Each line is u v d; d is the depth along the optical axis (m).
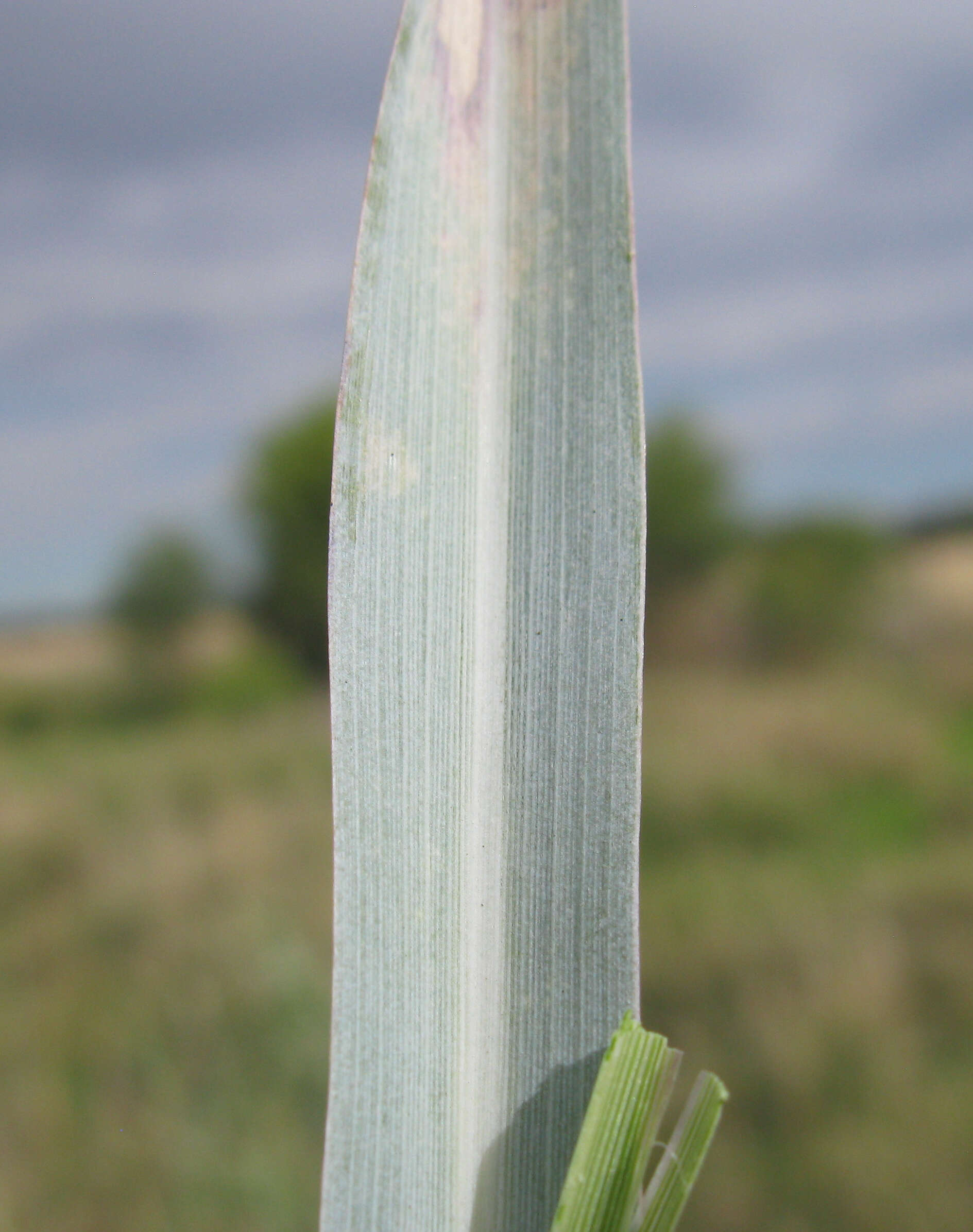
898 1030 0.55
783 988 0.60
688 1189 0.07
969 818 1.04
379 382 0.07
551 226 0.07
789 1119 0.49
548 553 0.07
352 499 0.07
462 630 0.07
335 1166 0.07
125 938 0.73
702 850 1.01
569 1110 0.07
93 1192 0.45
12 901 0.86
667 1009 0.61
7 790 1.33
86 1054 0.55
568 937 0.07
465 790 0.07
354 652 0.07
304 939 0.73
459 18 0.07
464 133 0.07
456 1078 0.07
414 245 0.07
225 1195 0.44
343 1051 0.07
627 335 0.07
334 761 0.07
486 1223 0.07
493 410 0.07
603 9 0.07
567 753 0.07
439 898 0.07
